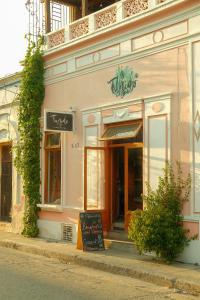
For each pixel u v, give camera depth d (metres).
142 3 12.00
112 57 12.82
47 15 16.06
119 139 12.72
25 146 15.53
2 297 7.77
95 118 13.37
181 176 10.73
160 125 11.34
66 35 14.57
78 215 13.56
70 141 14.32
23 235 15.57
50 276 9.72
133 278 9.72
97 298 7.91
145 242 10.36
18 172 16.06
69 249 12.49
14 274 9.75
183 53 10.88
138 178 12.23
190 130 10.58
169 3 11.00
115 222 12.98
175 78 11.05
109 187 13.06
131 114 12.16
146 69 11.80
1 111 17.83
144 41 11.86
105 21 13.18
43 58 15.48
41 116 15.56
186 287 8.65
